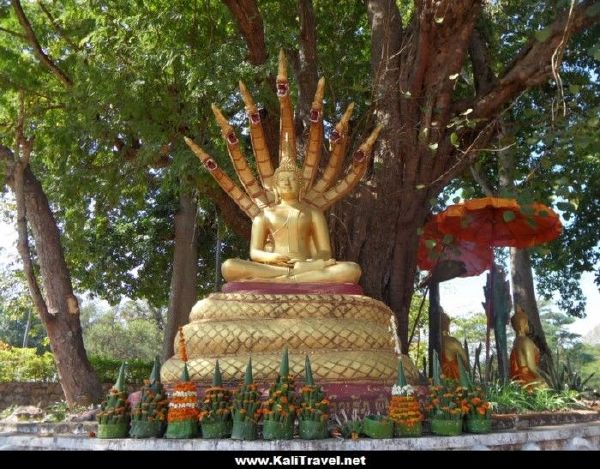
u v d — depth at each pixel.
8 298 27.06
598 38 14.00
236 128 14.67
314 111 9.45
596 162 12.52
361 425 5.78
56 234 13.54
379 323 7.98
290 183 9.12
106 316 48.38
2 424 7.27
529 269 14.59
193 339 7.45
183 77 12.43
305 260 8.68
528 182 8.94
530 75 11.09
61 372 12.75
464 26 11.19
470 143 11.98
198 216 17.34
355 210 11.56
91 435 6.14
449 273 13.28
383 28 12.30
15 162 12.96
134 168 13.21
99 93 12.02
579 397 9.68
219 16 13.06
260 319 7.38
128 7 13.08
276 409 5.59
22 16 12.98
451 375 10.41
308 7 12.48
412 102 11.62
